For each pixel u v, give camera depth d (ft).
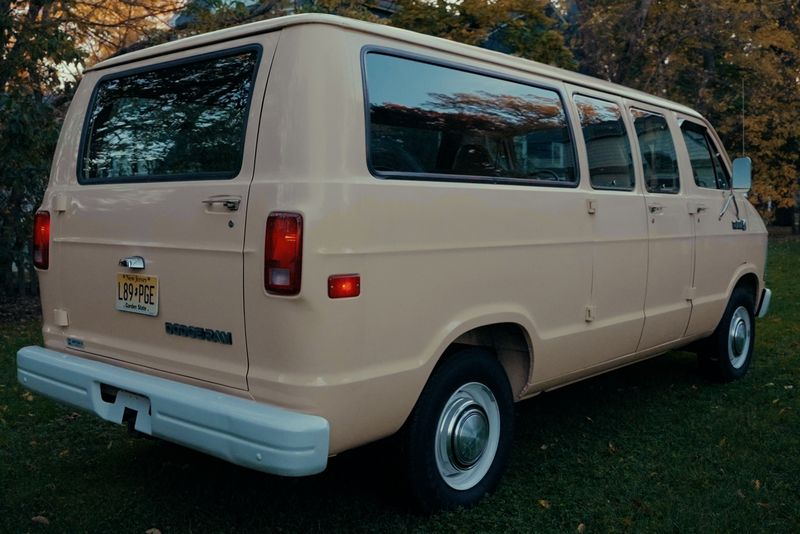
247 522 11.19
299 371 9.09
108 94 12.13
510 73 12.31
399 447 10.68
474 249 11.05
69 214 11.94
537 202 12.25
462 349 11.49
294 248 8.94
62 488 12.35
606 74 46.16
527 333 12.20
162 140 11.03
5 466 13.25
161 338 10.59
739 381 19.26
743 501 11.94
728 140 63.93
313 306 8.97
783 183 66.13
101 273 11.40
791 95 61.57
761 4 54.03
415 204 10.14
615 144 14.69
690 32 48.55
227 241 9.64
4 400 16.93
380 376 9.71
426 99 10.69
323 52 9.43
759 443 14.57
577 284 13.24
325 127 9.25
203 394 9.71
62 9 28.78
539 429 15.51
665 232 15.69
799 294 33.40
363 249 9.45
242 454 9.02
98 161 12.01
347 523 11.09
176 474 13.01
